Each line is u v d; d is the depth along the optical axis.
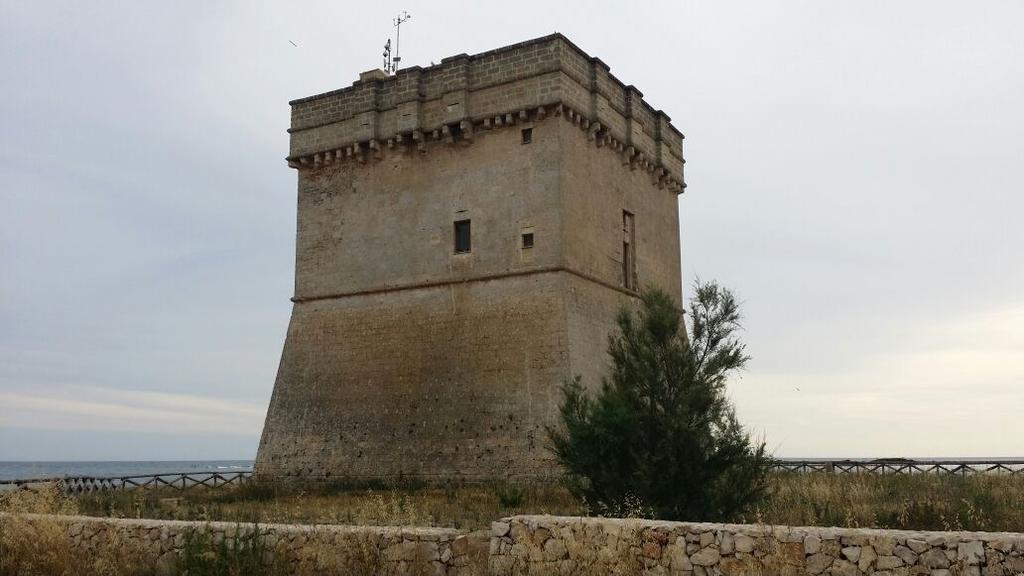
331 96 37.22
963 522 17.41
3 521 14.43
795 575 10.77
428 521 17.59
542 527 12.16
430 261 34.03
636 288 36.12
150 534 14.02
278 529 13.36
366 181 36.25
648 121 38.75
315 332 36.19
